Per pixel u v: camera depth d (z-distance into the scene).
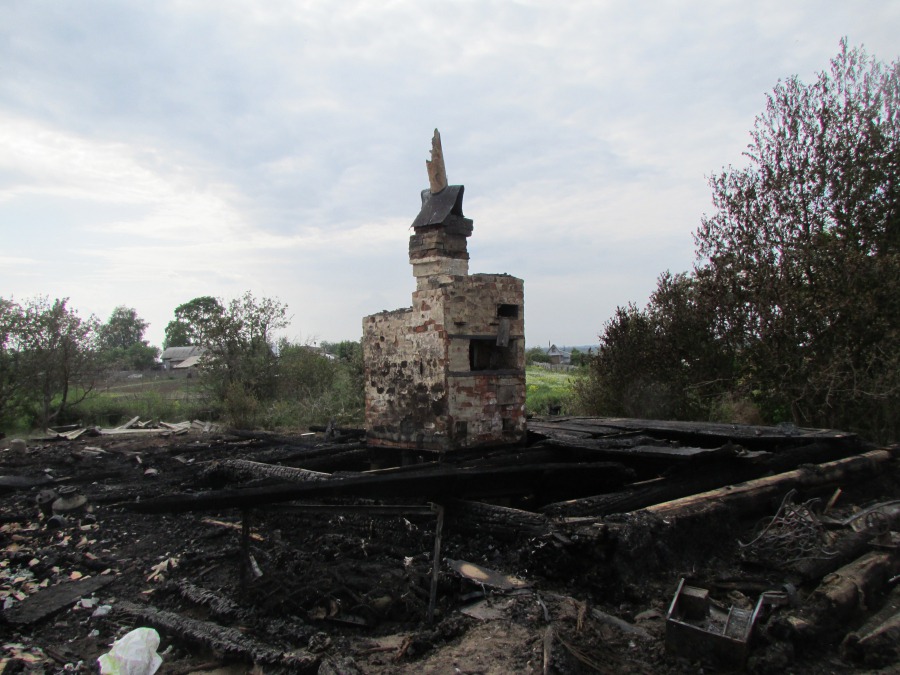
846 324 11.47
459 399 6.93
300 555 5.32
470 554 5.17
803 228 12.64
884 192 12.01
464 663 3.44
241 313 20.23
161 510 4.54
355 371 20.52
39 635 4.38
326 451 8.96
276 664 3.58
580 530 4.57
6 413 16.00
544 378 31.67
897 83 12.32
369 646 3.81
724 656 3.50
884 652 3.69
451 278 6.88
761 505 5.87
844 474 6.85
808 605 4.01
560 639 3.53
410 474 5.32
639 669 3.47
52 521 6.89
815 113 12.66
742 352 13.44
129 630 4.32
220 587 4.96
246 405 16.56
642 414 14.38
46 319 16.41
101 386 19.95
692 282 14.38
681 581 4.01
